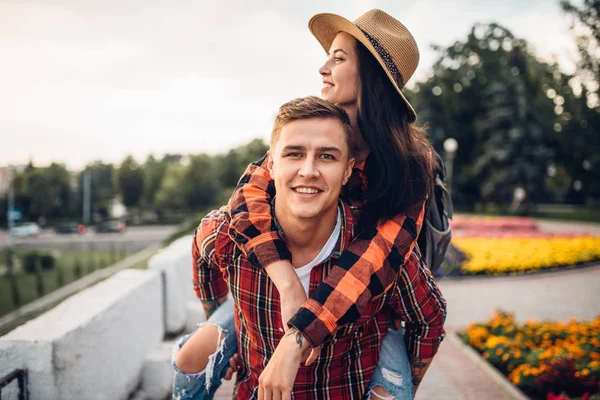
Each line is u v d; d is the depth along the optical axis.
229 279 1.54
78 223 76.19
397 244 1.46
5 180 44.91
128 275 3.66
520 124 35.94
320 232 1.43
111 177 93.44
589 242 15.55
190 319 4.64
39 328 2.39
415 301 1.57
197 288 1.93
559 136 35.97
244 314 1.53
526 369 4.16
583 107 14.81
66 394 2.33
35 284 21.16
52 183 79.38
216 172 72.38
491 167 37.34
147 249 37.88
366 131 1.54
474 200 42.03
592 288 9.73
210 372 1.81
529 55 37.28
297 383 1.53
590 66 10.49
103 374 2.72
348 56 1.63
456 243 15.19
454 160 41.47
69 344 2.35
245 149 71.31
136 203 84.25
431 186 1.67
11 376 2.11
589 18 9.98
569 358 4.15
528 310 7.83
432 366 4.82
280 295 1.36
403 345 1.77
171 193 71.38
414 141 1.65
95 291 3.13
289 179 1.34
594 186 37.75
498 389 4.21
